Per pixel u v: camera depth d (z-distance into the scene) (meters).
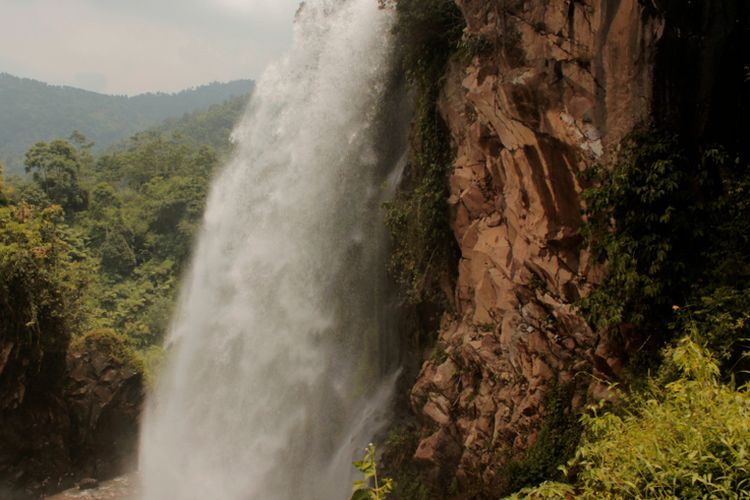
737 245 8.27
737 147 8.77
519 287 11.59
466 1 11.93
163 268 44.25
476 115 12.68
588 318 9.56
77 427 25.05
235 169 24.12
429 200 14.37
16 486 22.45
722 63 8.66
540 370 10.80
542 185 10.52
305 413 19.03
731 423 4.98
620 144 9.12
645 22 8.73
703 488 4.89
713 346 7.47
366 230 18.38
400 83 17.56
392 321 17.38
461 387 13.12
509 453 10.99
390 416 16.47
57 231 27.78
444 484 12.80
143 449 26.17
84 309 26.91
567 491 6.29
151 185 55.12
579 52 9.55
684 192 8.62
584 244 10.02
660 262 8.57
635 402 7.66
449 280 14.61
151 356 32.50
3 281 21.12
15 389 22.03
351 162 18.88
